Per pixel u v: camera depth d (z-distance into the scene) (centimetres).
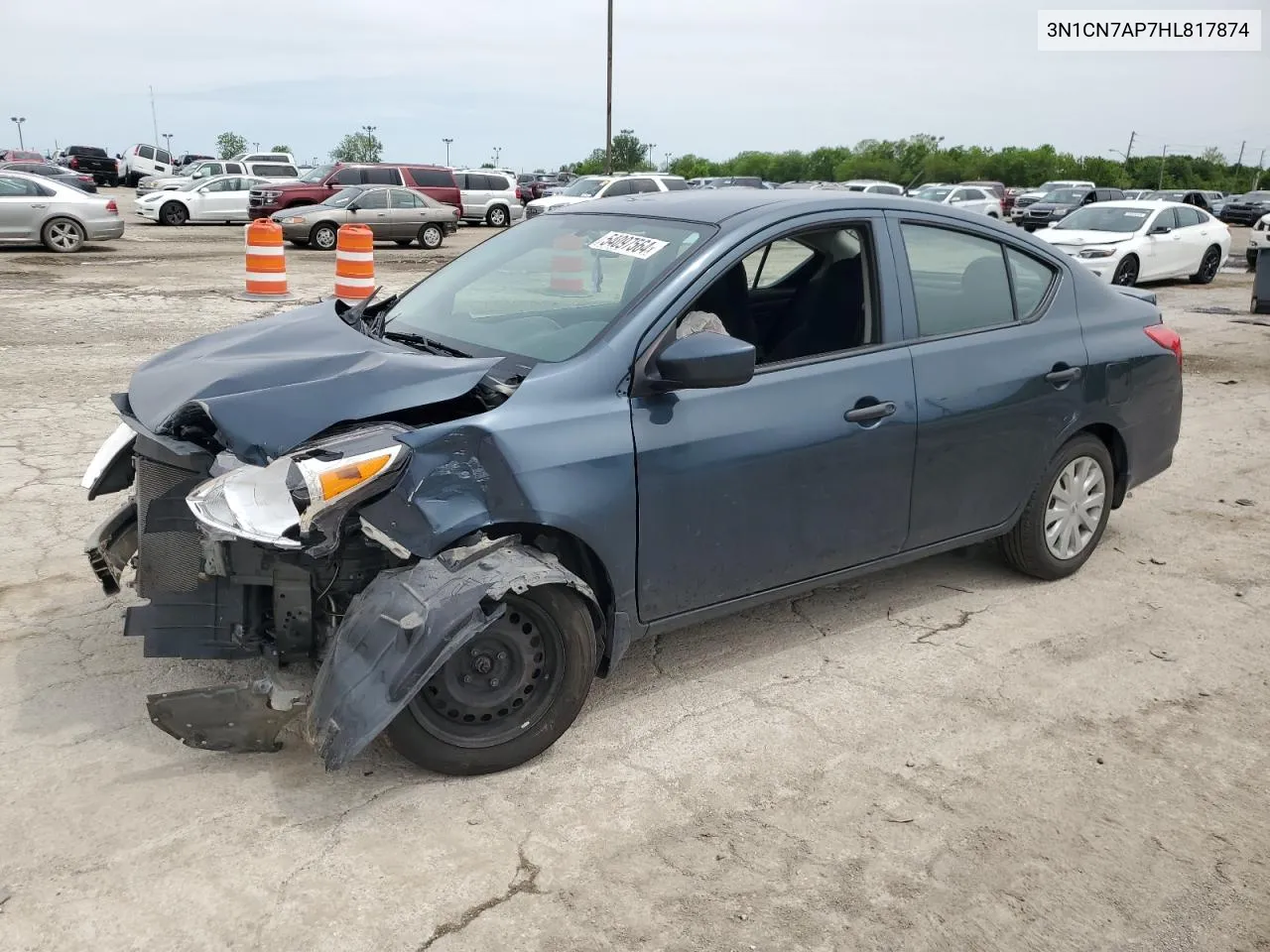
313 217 2350
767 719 362
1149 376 489
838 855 290
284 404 293
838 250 399
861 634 431
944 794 320
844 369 381
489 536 313
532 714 323
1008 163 8744
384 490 293
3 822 291
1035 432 444
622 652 346
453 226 2577
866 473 387
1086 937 262
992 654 414
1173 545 546
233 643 309
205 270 1728
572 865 282
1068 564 487
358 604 300
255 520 281
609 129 4609
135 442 365
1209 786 329
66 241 1972
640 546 336
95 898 263
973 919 267
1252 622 452
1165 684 394
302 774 318
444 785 316
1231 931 266
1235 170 11294
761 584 373
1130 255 1778
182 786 310
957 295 425
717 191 429
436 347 366
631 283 357
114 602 432
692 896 272
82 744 330
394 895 268
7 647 391
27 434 680
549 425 315
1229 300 1662
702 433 343
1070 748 348
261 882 271
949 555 523
